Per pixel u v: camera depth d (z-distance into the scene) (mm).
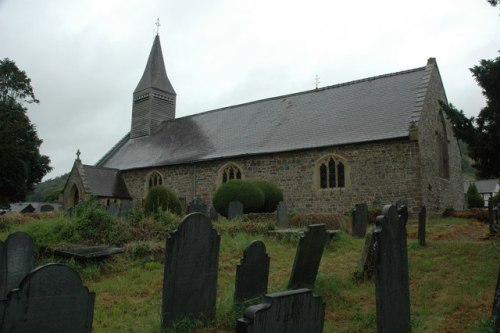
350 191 19750
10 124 24484
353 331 5441
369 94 23219
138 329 5641
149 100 34656
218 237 6473
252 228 13336
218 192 19812
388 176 18844
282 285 7430
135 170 29422
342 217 15062
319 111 24172
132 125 35844
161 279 8328
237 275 6465
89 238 11008
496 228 13391
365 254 8023
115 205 17188
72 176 28828
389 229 5391
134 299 7152
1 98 33094
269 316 3910
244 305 6293
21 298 4379
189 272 6012
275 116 26141
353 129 20922
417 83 21703
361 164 19641
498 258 8906
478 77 10547
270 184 21016
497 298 5207
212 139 27500
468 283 7262
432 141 20766
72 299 4781
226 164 24250
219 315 6113
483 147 10625
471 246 10227
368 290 7215
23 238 8125
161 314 5824
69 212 14969
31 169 30688
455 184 23984
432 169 20141
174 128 32594
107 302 6953
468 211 18953
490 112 10641
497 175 11258
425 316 5902
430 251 10039
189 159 26234
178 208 18750
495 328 5066
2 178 26625
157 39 37125
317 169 20984
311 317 4332
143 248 10094
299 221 15180
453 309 6066
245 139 25266
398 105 20922
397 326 5309
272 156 22469
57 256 9844
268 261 7016
